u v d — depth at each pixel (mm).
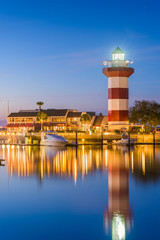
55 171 47219
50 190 34094
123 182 38250
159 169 49062
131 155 70938
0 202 29484
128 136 99188
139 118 109750
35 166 53156
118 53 112562
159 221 24156
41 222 24250
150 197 30781
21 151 83625
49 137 98188
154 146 95000
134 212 26297
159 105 110688
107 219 24719
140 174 44188
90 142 103000
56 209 27312
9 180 39750
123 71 108625
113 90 110125
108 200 29938
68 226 23484
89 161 60219
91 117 132250
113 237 21578
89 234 22047
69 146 97188
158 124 109125
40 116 126500
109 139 104438
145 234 21859
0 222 24391
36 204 28781
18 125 135125
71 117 131250
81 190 34062
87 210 26953
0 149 90500
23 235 21969
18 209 27359
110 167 51656
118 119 109875
